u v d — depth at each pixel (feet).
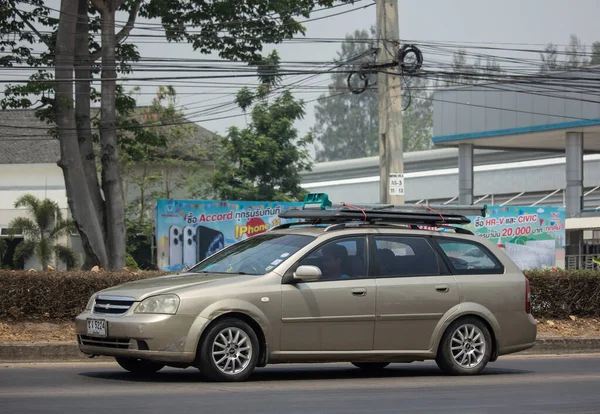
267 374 51.24
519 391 44.83
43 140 221.46
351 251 48.57
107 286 68.95
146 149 197.57
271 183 212.84
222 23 115.34
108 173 104.94
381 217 50.52
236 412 35.29
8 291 67.26
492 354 52.29
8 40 107.14
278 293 45.50
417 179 281.74
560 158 248.32
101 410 35.19
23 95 100.17
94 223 101.04
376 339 48.08
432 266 50.55
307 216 51.29
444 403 39.70
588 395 43.70
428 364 59.41
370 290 47.91
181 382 44.70
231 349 44.45
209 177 210.59
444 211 55.67
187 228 114.83
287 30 116.78
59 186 211.00
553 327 78.95
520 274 53.42
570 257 179.63
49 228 186.70
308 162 217.15
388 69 90.48
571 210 177.78
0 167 214.07
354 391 43.32
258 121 213.05
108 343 44.21
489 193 263.08
